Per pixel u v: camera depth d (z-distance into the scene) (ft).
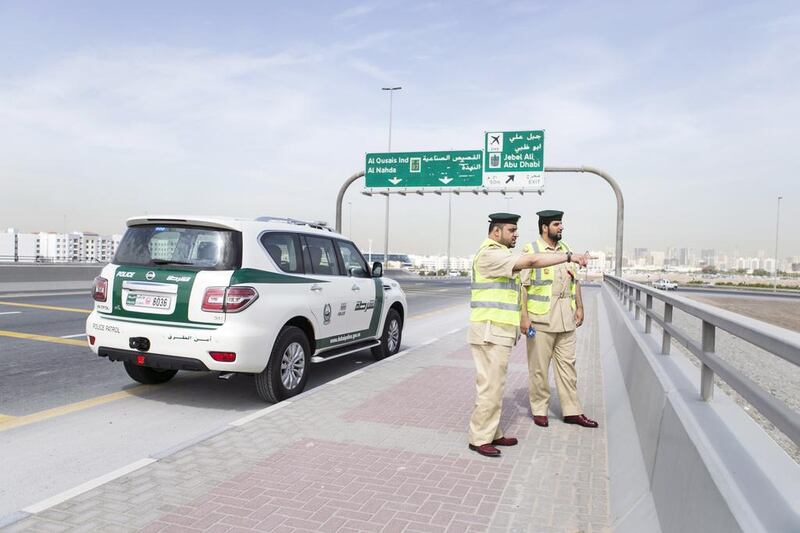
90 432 17.11
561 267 17.80
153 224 20.79
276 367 20.30
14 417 18.33
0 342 30.86
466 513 11.53
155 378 23.00
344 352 24.76
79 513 11.18
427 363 27.37
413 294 97.86
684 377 11.85
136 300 19.84
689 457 8.16
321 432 16.35
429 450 15.11
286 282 21.20
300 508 11.57
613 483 12.87
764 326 6.96
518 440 16.26
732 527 6.03
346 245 27.20
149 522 10.87
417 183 88.38
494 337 14.90
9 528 10.55
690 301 11.62
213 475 13.12
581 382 24.71
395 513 11.46
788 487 6.53
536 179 81.76
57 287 71.67
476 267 15.34
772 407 6.37
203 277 19.10
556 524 11.14
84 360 27.07
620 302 37.93
